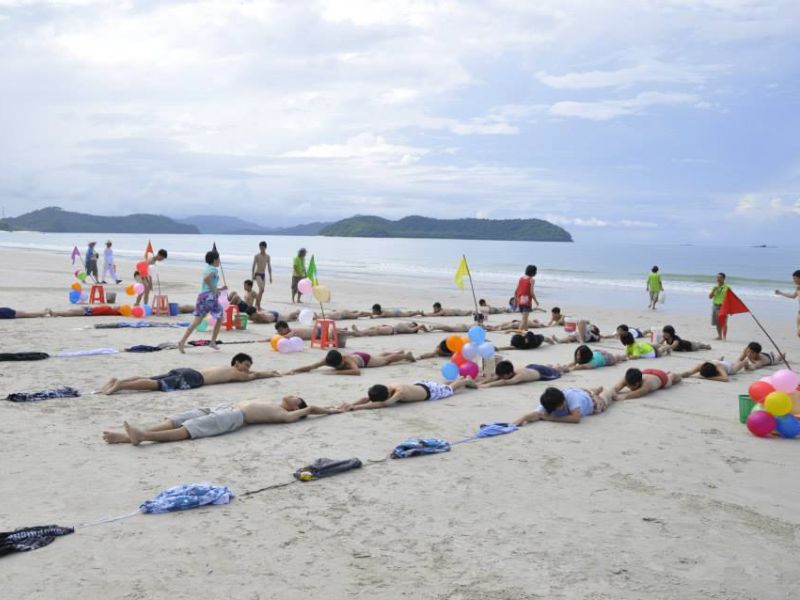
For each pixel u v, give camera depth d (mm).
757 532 5621
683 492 6523
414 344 15961
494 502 6125
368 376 11836
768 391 8516
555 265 65375
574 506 6090
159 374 11156
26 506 5672
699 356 15516
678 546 5312
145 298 20125
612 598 4477
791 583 4758
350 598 4379
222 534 5277
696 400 10680
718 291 18484
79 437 7629
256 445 7609
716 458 7633
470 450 7676
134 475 6512
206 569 4703
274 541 5184
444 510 5898
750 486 6746
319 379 11352
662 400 10633
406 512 5824
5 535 4891
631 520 5809
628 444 8109
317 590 4469
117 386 9656
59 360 12000
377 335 17312
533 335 15734
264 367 12250
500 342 16859
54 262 47812
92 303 21609
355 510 5836
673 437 8461
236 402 9453
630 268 59906
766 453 7871
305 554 4980
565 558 5047
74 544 5016
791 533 5617
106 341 14344
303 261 25234
